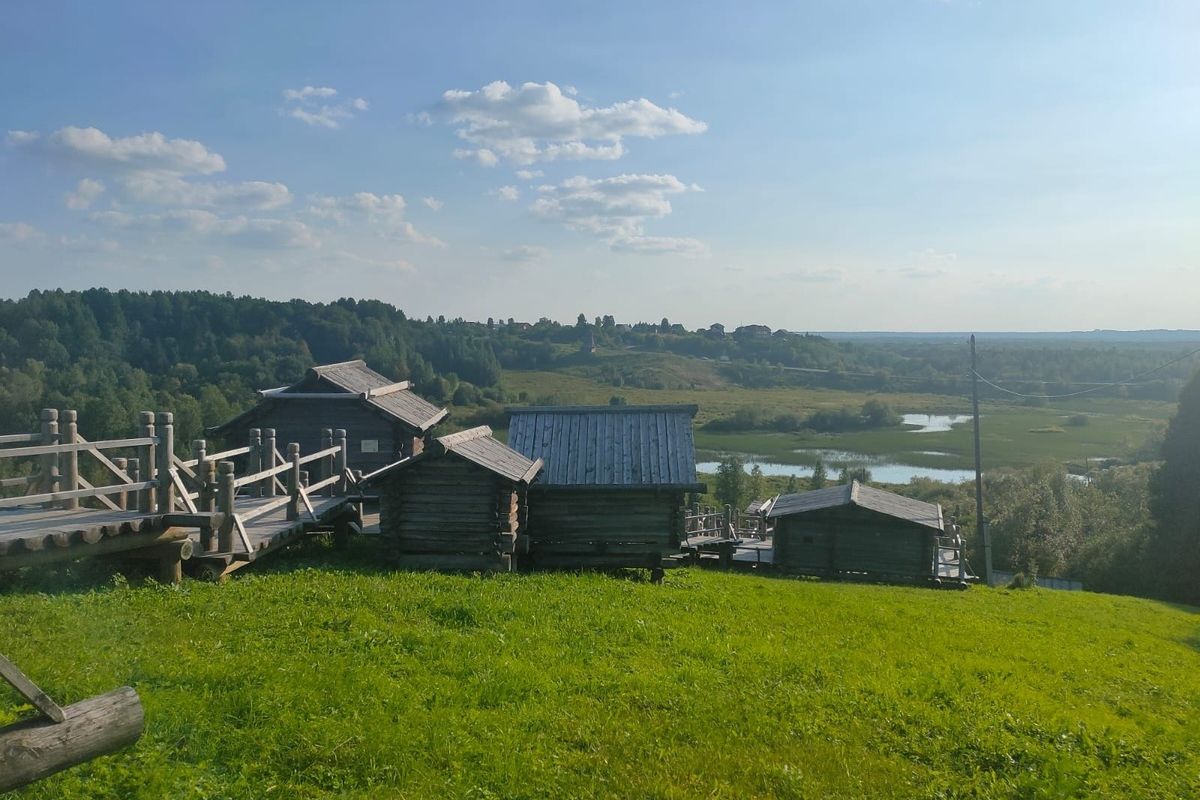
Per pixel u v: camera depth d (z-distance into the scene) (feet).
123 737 19.92
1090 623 83.82
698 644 46.75
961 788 32.32
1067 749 36.99
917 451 330.54
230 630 40.88
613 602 56.59
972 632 64.18
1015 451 311.06
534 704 35.27
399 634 42.32
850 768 32.86
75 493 45.80
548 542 76.54
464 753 30.22
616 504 76.64
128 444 49.75
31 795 24.16
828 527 118.52
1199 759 38.73
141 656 35.53
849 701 39.99
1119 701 48.73
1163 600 148.25
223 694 32.27
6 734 18.04
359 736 30.14
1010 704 42.83
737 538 134.21
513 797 27.86
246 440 99.30
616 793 29.01
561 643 44.62
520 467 70.79
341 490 80.69
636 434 82.17
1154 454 259.19
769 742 34.45
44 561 43.52
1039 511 175.01
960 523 188.24
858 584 108.58
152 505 51.78
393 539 66.23
